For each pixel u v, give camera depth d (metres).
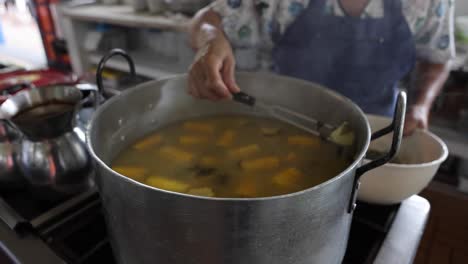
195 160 0.64
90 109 0.80
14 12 4.10
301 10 0.89
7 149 0.59
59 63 2.51
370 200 0.61
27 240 0.51
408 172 0.55
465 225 0.96
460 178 1.38
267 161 0.62
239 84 0.71
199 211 0.32
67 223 0.55
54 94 0.61
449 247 0.94
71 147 0.58
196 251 0.36
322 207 0.35
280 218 0.33
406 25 0.86
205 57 0.66
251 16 0.92
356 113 0.53
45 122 0.53
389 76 0.92
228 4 0.90
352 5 0.86
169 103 0.70
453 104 1.29
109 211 0.40
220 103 0.76
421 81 0.90
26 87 0.80
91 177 0.61
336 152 0.60
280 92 0.69
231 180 0.58
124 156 0.63
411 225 0.56
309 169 0.59
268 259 0.36
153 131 0.70
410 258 0.50
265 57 1.03
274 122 0.74
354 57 0.91
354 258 0.54
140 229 0.37
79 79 0.87
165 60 2.01
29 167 0.57
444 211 0.99
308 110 0.66
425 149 0.67
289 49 0.94
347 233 0.46
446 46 0.88
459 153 1.24
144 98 0.64
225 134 0.70
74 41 2.18
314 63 0.94
